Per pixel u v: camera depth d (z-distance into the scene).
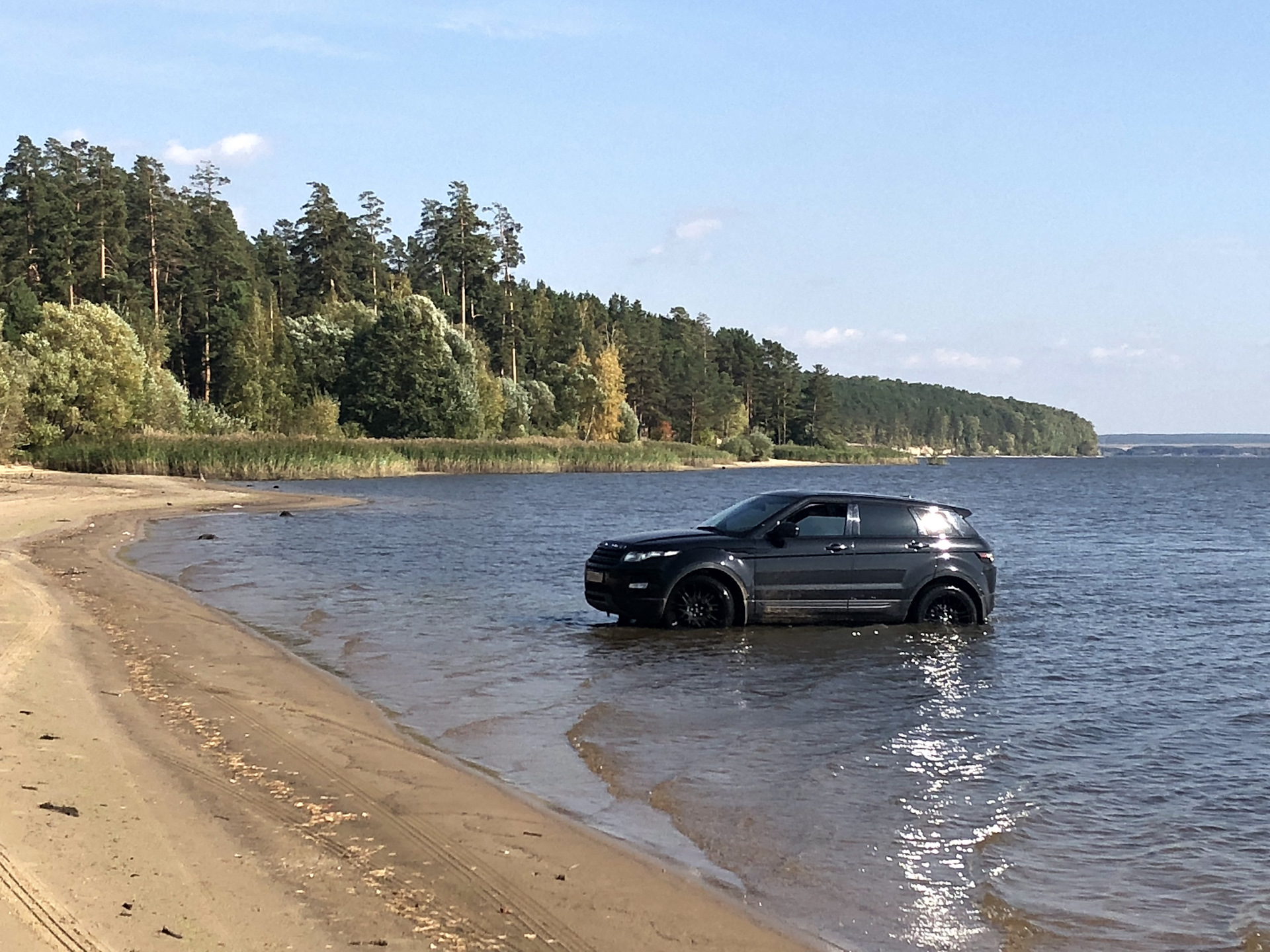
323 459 65.94
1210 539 32.78
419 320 96.94
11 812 6.39
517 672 12.17
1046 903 6.08
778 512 15.20
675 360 166.50
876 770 8.56
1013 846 6.94
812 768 8.57
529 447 89.50
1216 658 13.52
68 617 14.22
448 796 7.59
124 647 12.47
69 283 95.25
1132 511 49.44
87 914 5.10
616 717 10.18
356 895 5.68
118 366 67.75
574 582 20.20
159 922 5.10
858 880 6.33
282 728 9.26
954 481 98.19
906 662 12.95
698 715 10.30
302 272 124.94
